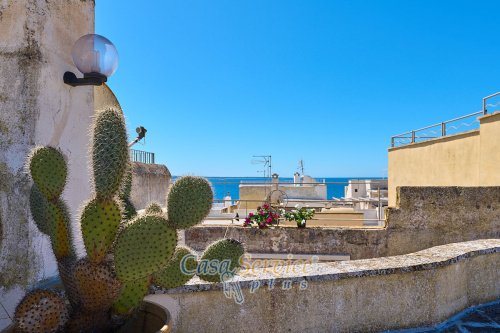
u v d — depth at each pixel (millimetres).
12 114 2221
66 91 2598
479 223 6453
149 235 1627
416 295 2791
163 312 1901
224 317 2434
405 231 6566
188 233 6945
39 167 1729
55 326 1638
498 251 3469
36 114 2260
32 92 2244
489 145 8312
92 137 1731
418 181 11711
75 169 2723
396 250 6570
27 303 1616
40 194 1919
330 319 2586
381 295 2701
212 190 1809
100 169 1658
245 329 2459
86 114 2896
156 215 1731
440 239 6492
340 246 6703
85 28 2842
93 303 1668
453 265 3049
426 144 11258
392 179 13773
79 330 1698
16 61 2234
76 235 2686
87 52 2289
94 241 1634
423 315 2807
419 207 6551
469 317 3043
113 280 1651
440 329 2809
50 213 1785
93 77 2344
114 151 1669
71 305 1828
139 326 1986
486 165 8406
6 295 2168
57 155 1789
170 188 1797
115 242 1669
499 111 7918
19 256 2201
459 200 6488
